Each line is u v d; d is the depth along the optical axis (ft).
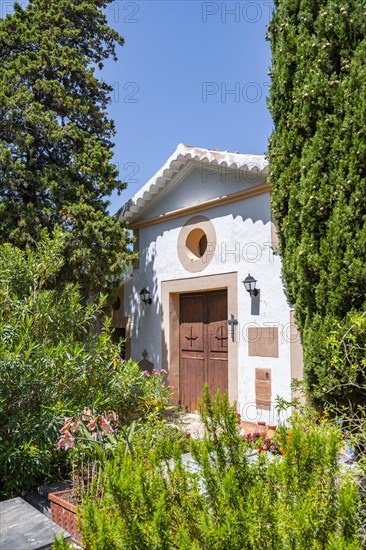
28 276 19.98
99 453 12.84
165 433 16.02
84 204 27.89
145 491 8.25
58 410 15.37
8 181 27.66
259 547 7.28
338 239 14.49
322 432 10.28
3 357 15.20
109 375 18.60
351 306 14.33
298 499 7.94
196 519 8.22
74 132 29.63
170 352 28.99
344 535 7.28
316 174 15.35
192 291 28.12
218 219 26.35
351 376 13.62
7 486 14.61
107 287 29.09
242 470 9.12
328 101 15.49
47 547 8.71
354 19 15.20
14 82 29.30
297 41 16.71
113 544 7.54
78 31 31.89
